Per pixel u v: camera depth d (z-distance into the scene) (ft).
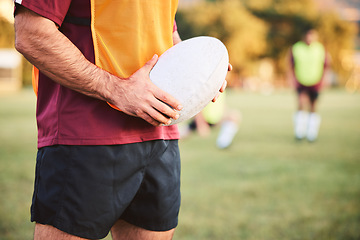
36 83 4.10
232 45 124.36
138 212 4.22
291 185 12.80
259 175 14.21
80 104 3.76
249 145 21.29
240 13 127.95
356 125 31.27
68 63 3.42
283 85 143.13
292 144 21.79
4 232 8.31
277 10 138.51
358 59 157.58
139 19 3.83
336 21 135.03
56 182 3.73
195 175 14.11
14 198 10.57
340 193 11.95
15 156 16.24
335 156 18.24
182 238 8.36
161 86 3.69
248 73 130.72
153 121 3.68
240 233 8.68
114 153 3.80
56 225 3.67
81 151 3.73
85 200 3.69
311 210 10.32
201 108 3.90
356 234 8.73
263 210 10.29
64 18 3.71
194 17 126.00
